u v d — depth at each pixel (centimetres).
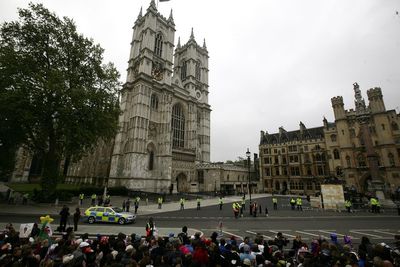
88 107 2780
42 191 2808
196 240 838
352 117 5675
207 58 8294
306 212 2798
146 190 5006
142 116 5331
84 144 2888
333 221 2091
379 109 5178
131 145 5081
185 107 6862
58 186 5497
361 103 4091
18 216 1934
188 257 614
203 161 7075
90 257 670
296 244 924
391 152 4869
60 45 2883
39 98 2502
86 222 1892
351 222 2025
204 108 7556
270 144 7812
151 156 5500
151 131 5606
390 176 4794
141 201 3788
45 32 2767
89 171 6600
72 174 7238
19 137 2623
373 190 3594
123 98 5934
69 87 2786
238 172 7325
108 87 3250
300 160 6981
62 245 719
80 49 3009
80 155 2975
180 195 5022
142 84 5497
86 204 3038
